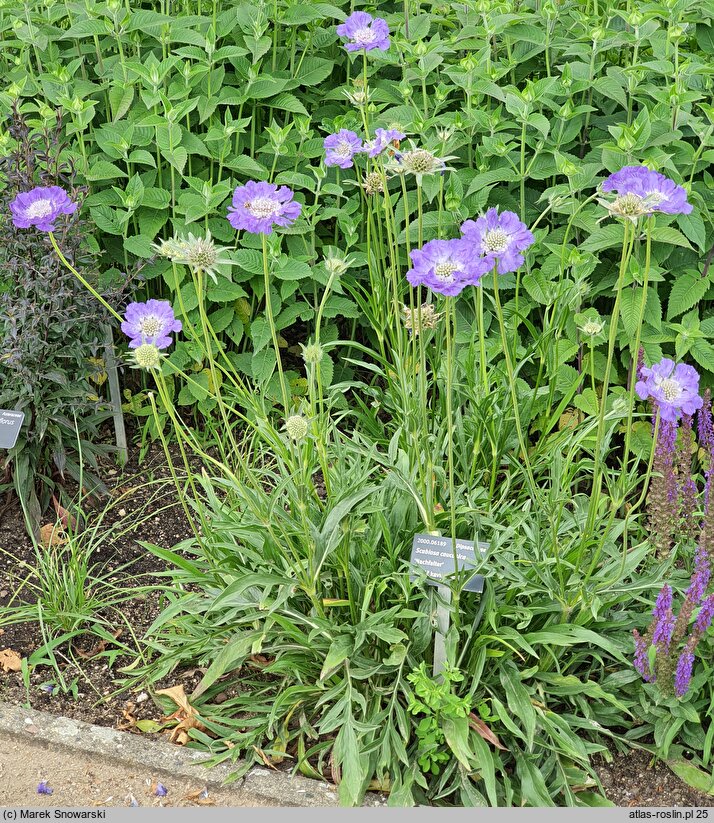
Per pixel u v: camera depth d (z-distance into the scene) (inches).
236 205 91.2
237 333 115.0
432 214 111.3
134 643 102.3
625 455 92.5
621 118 115.1
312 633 93.7
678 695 93.6
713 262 110.6
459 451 104.3
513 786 93.7
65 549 106.0
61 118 110.7
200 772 94.4
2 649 101.9
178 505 111.6
